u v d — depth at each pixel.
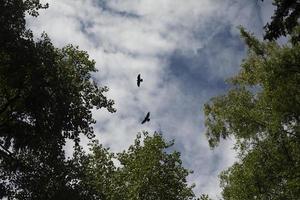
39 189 19.83
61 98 19.89
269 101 20.12
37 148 20.02
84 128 21.05
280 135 19.23
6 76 18.66
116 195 27.88
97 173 28.84
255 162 19.56
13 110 19.42
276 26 13.38
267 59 21.34
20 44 18.33
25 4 19.66
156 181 28.23
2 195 19.41
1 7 18.27
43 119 19.42
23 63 18.30
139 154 29.44
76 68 21.98
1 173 19.80
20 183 19.88
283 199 19.03
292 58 19.31
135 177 28.47
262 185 19.39
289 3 13.01
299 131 19.17
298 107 18.88
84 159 22.55
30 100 18.70
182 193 28.59
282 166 18.92
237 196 20.16
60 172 20.62
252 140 20.72
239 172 20.47
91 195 21.81
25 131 19.33
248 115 20.86
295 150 19.05
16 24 18.73
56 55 19.89
